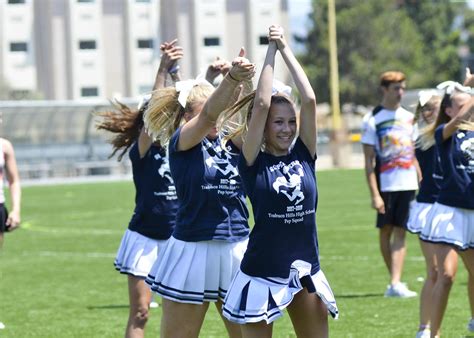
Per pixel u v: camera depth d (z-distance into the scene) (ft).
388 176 53.98
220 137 31.12
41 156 198.90
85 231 96.53
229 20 277.03
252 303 27.71
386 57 307.99
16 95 272.31
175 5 275.80
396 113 54.85
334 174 184.65
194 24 275.80
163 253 31.58
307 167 28.04
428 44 364.99
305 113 27.99
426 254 41.09
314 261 28.27
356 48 309.01
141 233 37.19
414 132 50.24
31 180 198.90
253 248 27.91
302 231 27.89
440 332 42.47
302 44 326.03
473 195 38.17
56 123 197.06
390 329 44.14
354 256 70.95
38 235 93.91
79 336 44.75
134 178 37.63
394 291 53.06
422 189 43.78
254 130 27.40
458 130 38.24
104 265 70.79
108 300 55.21
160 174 36.96
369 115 54.90
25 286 61.36
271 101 27.68
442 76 350.64
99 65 277.23
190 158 30.81
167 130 32.55
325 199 127.24
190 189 30.76
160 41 278.26
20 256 77.77
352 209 111.34
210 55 277.44
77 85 276.62
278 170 27.61
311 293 28.07
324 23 309.01
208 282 30.99
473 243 38.68
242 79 28.68
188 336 31.19
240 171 27.91
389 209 53.67
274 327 45.57
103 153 203.72
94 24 277.03
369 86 305.94
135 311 36.96
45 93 275.80
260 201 27.61
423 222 43.37
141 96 37.78
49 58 275.80
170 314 31.12
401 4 369.30
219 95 29.04
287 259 27.78
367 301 51.72
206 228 30.71
